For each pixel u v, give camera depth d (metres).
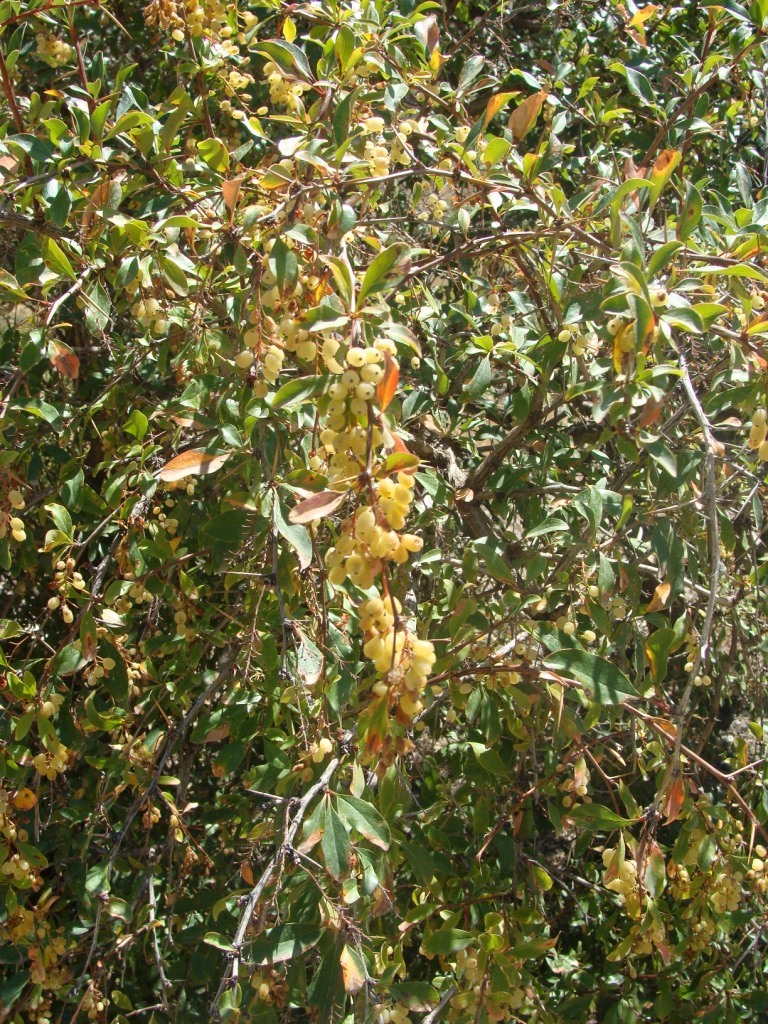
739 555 0.96
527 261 0.74
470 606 0.66
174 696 0.77
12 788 0.73
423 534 0.88
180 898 0.86
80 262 0.68
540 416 0.79
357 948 0.60
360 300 0.49
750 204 0.71
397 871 0.81
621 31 1.14
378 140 0.73
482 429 0.99
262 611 0.71
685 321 0.55
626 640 0.69
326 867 0.59
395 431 0.52
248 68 0.99
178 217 0.62
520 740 0.77
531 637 0.67
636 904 0.60
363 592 0.65
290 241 0.60
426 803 0.92
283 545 0.65
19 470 0.82
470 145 0.65
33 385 0.87
